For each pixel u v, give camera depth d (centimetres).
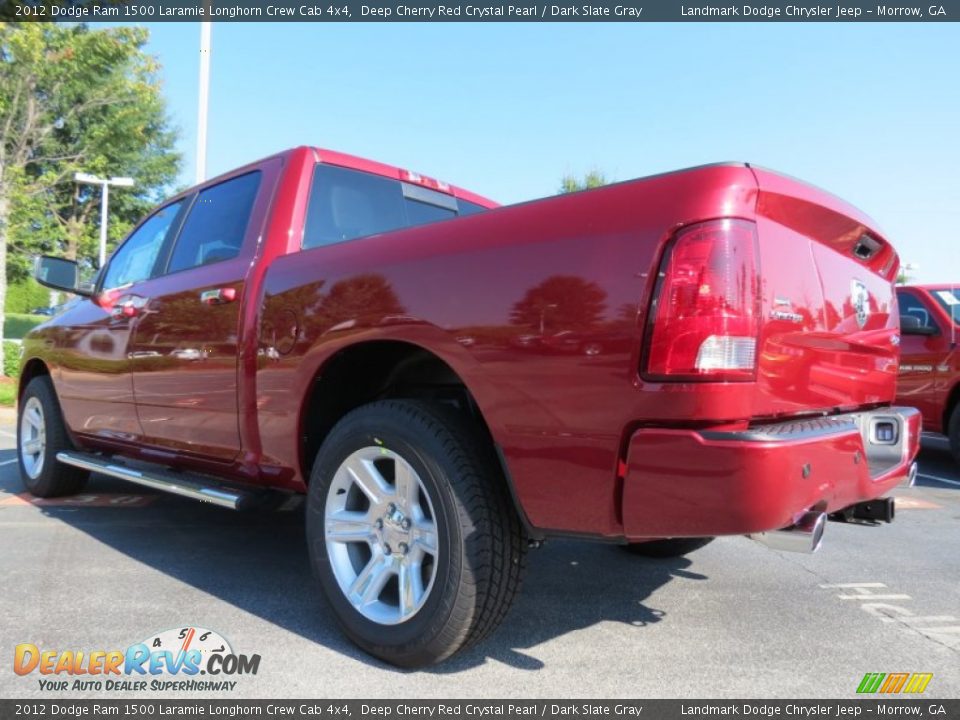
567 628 296
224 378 327
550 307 220
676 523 200
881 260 307
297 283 296
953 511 546
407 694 235
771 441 196
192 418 350
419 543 248
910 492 625
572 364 215
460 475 238
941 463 793
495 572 236
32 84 1398
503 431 229
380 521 260
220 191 385
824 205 246
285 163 352
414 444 246
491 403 231
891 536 463
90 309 446
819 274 250
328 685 241
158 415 375
